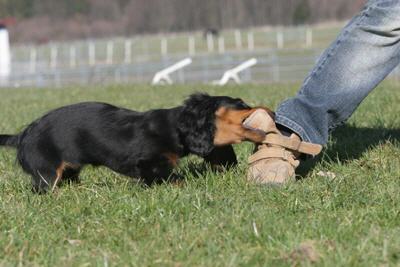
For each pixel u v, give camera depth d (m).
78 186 9.03
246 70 43.53
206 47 91.38
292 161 8.47
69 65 76.12
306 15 121.88
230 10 128.25
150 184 8.64
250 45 85.25
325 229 6.49
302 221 6.82
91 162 9.21
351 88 8.21
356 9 119.62
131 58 81.81
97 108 9.32
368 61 8.09
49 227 7.10
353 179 8.48
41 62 83.56
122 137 8.87
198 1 130.38
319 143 8.45
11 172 10.57
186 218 7.09
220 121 8.33
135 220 7.12
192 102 8.55
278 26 120.56
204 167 9.48
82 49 97.00
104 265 5.87
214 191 8.13
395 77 35.09
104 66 60.88
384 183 8.26
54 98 28.91
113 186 8.87
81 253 6.29
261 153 8.45
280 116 8.45
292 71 45.81
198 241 6.38
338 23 113.25
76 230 6.96
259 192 7.88
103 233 6.82
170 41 104.44
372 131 11.93
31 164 9.34
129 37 125.75
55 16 138.12
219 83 37.62
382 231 6.46
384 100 17.11
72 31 133.50
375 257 5.82
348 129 12.25
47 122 9.40
